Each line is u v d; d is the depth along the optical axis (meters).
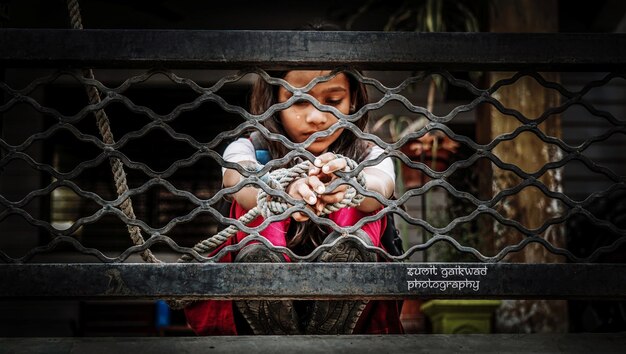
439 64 2.09
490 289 2.02
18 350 1.96
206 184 8.08
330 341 2.00
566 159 2.10
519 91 5.91
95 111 2.07
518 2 6.17
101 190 8.00
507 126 5.88
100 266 1.98
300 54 2.06
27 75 7.97
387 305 2.30
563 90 2.13
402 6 6.91
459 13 6.55
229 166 2.04
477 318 5.48
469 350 2.00
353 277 2.00
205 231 8.06
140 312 7.29
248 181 2.03
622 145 8.47
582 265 2.04
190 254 2.02
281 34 2.06
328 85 2.38
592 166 2.09
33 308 7.86
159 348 1.96
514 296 2.03
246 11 7.90
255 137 2.49
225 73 7.81
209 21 7.87
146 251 2.19
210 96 2.05
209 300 2.17
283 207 2.07
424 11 6.55
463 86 2.10
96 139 2.04
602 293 2.03
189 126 8.05
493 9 6.17
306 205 2.06
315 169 2.05
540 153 5.84
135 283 1.98
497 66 2.11
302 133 2.39
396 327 2.34
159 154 8.06
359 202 2.08
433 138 6.55
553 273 2.03
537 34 2.11
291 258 2.02
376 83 2.08
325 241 2.08
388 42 2.07
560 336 2.07
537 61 2.10
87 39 2.06
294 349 1.96
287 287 1.99
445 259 5.82
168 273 1.98
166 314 7.29
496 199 2.07
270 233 2.20
